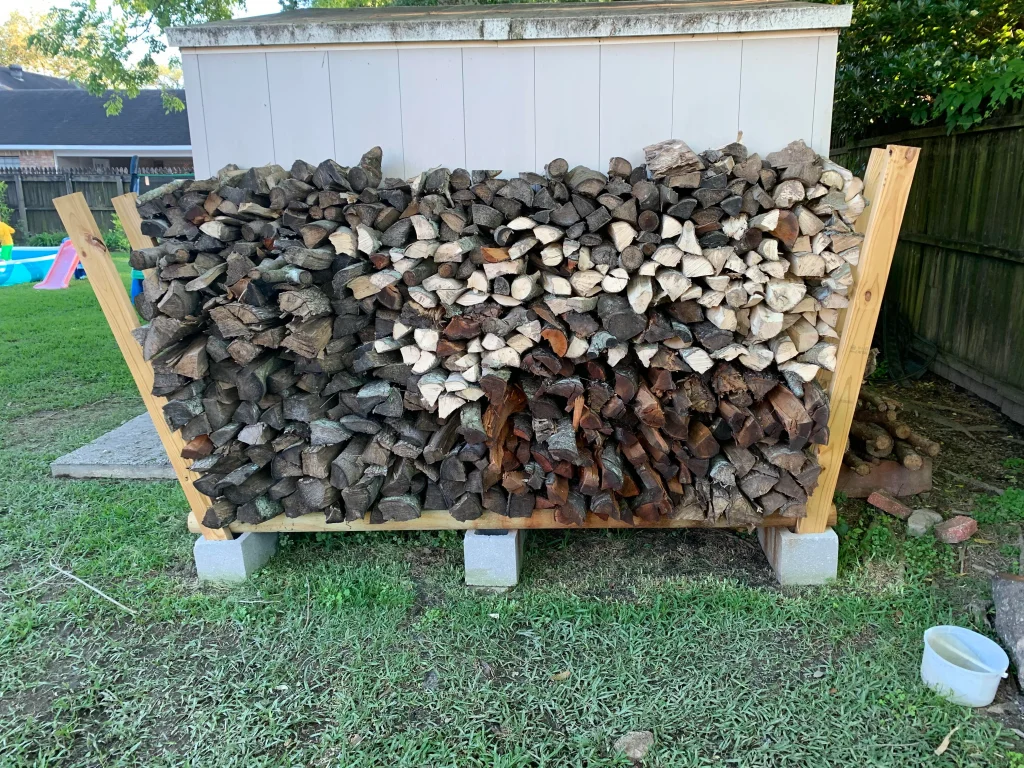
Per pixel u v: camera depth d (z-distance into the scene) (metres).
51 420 4.92
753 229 2.43
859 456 3.49
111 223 15.48
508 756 2.05
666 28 2.54
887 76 4.60
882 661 2.37
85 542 3.27
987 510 3.29
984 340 4.71
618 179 2.49
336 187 2.58
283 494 2.86
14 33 28.64
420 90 2.72
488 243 2.62
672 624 2.60
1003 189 4.45
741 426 2.59
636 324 2.44
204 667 2.48
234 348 2.58
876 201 2.41
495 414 2.65
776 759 2.02
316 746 2.12
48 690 2.39
